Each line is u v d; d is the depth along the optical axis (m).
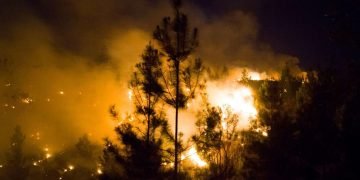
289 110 13.31
